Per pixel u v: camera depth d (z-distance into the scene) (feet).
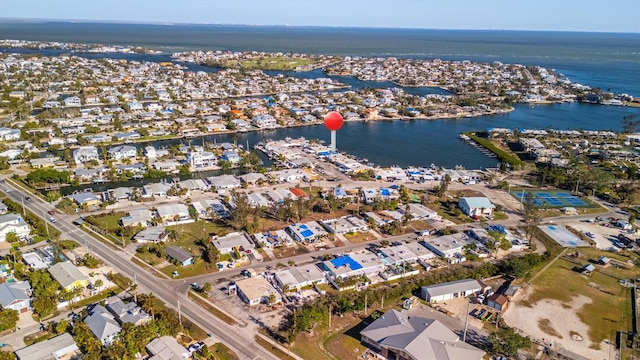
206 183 569.23
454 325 318.45
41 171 552.00
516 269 375.04
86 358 261.24
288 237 430.20
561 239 453.17
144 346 277.03
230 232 446.19
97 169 590.96
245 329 306.96
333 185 585.63
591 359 287.48
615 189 584.40
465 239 439.22
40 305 308.40
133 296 336.08
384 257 400.06
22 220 440.86
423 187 590.55
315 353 286.66
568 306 343.87
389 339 285.64
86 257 377.91
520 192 581.53
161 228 442.09
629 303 349.00
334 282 362.33
